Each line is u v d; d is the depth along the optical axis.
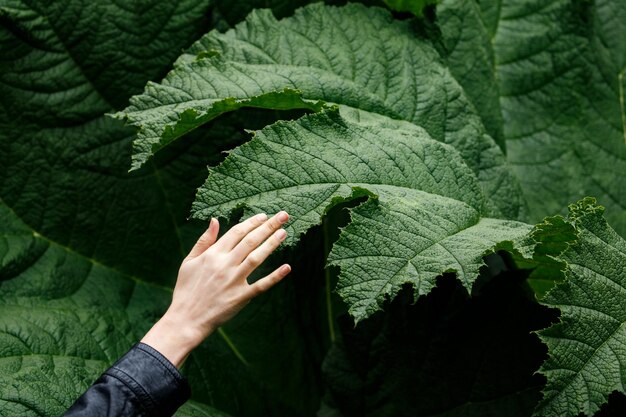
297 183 1.58
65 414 1.43
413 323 1.91
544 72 2.15
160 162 2.01
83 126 1.95
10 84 1.89
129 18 1.93
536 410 1.50
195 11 1.95
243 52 1.80
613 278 1.57
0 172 1.91
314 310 2.13
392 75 1.88
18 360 1.72
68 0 1.89
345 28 1.88
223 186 1.56
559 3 2.16
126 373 1.45
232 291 1.48
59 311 1.86
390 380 1.92
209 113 1.66
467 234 1.61
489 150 1.92
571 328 1.53
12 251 1.89
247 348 2.05
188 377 1.89
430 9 1.97
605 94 2.17
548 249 1.69
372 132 1.69
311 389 2.09
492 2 2.15
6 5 1.85
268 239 1.49
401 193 1.63
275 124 1.62
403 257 1.54
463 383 1.88
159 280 2.03
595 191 2.11
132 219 2.00
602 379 1.51
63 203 1.95
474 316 1.87
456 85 1.93
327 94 1.79
